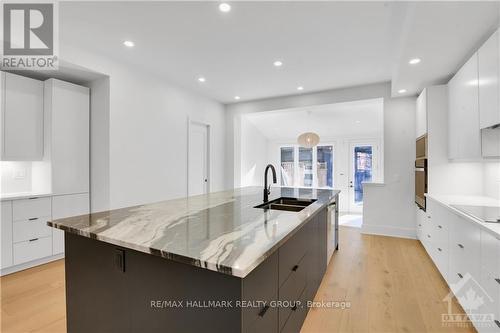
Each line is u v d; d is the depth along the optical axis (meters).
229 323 0.95
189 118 4.61
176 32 2.63
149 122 3.84
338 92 4.48
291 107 4.91
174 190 4.29
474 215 1.87
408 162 4.04
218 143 5.43
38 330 1.83
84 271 1.38
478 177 3.07
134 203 3.60
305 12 2.27
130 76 3.54
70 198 3.25
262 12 2.28
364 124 6.38
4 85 2.86
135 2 2.14
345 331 1.82
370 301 2.21
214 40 2.80
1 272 2.70
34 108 3.09
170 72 3.76
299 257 1.67
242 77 3.94
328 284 2.51
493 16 1.92
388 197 4.19
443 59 2.68
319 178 7.43
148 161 3.83
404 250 3.47
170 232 1.26
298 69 3.59
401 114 4.06
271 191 3.15
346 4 2.16
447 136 3.18
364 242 3.85
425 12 1.87
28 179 3.29
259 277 1.08
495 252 1.50
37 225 2.94
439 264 2.68
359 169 6.91
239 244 1.08
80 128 3.36
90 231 1.28
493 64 2.04
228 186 5.59
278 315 1.30
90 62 3.06
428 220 3.17
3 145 2.86
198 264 0.92
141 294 1.17
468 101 2.52
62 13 2.29
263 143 7.78
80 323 1.40
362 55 3.14
